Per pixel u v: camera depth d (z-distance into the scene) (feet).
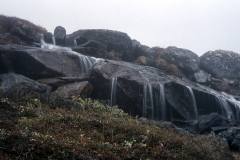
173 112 43.14
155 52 70.23
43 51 45.24
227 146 30.73
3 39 53.47
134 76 43.39
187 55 66.74
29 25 60.75
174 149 22.47
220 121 43.32
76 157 17.38
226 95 56.80
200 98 47.21
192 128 41.19
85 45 61.36
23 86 33.04
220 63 69.36
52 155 17.13
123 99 41.14
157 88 43.34
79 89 37.29
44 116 23.97
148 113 41.96
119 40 64.85
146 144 21.71
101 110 32.42
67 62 46.85
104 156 18.17
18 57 42.63
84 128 23.41
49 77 43.19
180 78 55.47
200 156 22.66
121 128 24.25
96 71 40.81
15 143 17.35
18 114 23.76
